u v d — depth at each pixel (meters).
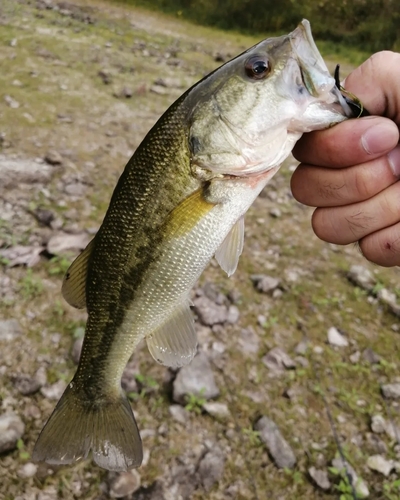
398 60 0.18
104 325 0.21
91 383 0.22
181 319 0.21
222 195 0.19
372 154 0.17
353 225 0.19
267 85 0.18
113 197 0.20
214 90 0.19
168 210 0.19
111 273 0.20
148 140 0.19
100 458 0.21
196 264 0.20
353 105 0.17
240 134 0.18
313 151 0.18
